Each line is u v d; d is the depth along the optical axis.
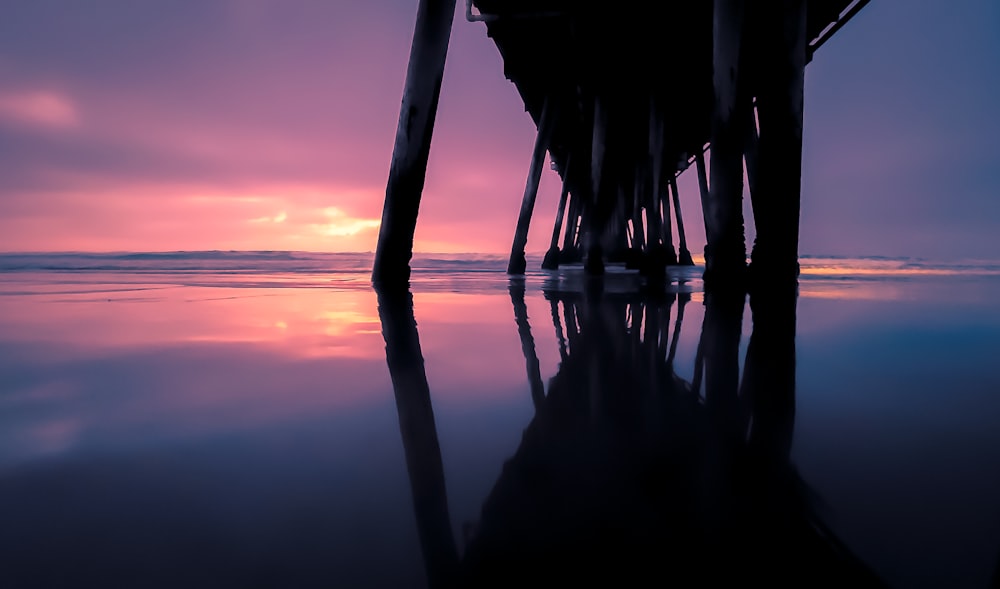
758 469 0.99
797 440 1.17
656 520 0.79
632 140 16.34
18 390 1.63
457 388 1.67
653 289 6.19
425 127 5.47
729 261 5.73
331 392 1.63
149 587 0.62
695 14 8.58
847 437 1.19
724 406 1.45
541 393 1.60
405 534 0.75
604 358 2.18
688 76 10.84
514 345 2.48
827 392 1.61
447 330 2.96
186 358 2.17
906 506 0.84
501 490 0.90
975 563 0.67
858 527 0.76
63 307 4.23
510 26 9.41
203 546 0.72
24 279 9.34
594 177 11.07
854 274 14.18
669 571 0.65
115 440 1.18
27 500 0.87
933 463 1.03
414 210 5.79
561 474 0.96
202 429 1.26
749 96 5.37
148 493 0.90
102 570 0.66
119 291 5.97
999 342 2.60
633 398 1.54
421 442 1.15
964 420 1.32
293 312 3.85
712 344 2.52
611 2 8.48
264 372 1.91
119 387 1.70
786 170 5.75
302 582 0.64
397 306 4.28
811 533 0.75
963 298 5.34
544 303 4.50
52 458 1.07
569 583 0.63
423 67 5.25
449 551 0.70
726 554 0.69
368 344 2.51
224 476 0.97
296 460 1.06
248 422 1.31
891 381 1.77
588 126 14.38
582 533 0.75
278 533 0.76
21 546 0.72
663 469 1.00
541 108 15.58
